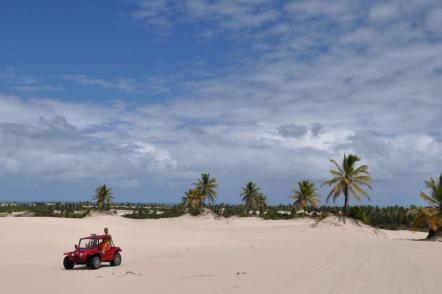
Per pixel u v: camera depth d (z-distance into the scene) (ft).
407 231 280.92
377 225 329.52
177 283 55.98
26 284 57.47
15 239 135.23
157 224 286.25
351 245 115.44
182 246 130.72
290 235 176.24
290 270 66.44
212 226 289.74
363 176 234.17
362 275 59.77
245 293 47.26
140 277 63.36
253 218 345.31
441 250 105.40
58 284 57.47
